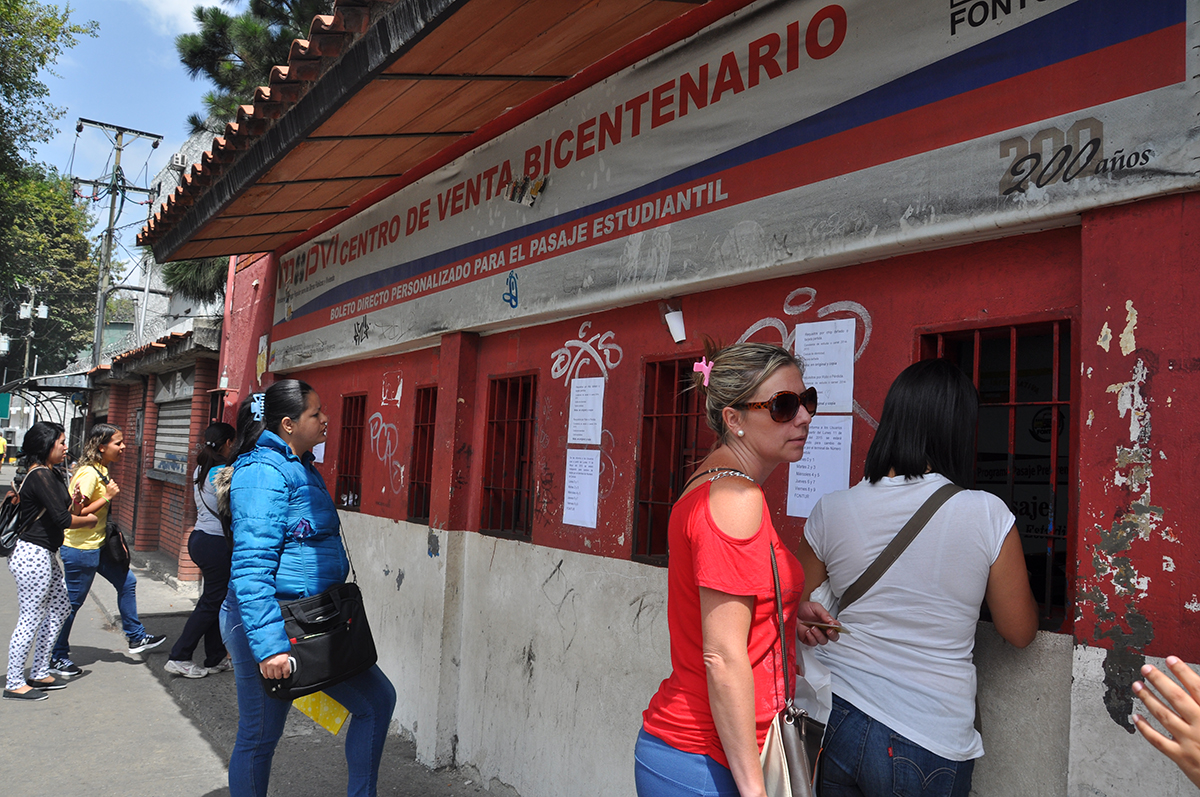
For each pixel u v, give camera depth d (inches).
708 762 68.4
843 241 101.0
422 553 196.1
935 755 72.3
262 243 284.0
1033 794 81.7
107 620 326.0
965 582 73.7
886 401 82.9
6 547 222.7
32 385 767.1
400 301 212.1
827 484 107.0
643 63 136.3
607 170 143.0
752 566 66.8
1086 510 76.6
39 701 219.8
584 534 148.9
